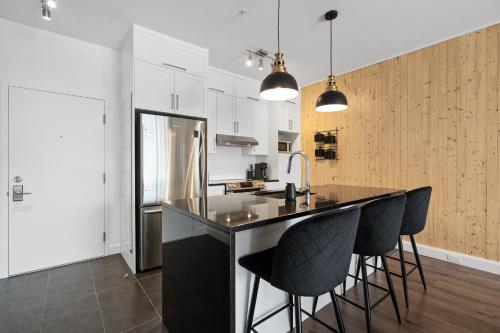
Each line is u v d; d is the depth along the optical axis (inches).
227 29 109.5
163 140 111.3
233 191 151.1
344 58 138.3
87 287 93.0
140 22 104.3
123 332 68.4
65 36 114.3
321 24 105.1
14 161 103.4
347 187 113.2
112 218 127.1
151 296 86.7
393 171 135.7
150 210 106.7
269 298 63.6
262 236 61.1
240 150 182.1
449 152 116.1
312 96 180.5
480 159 107.5
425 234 123.7
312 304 73.6
